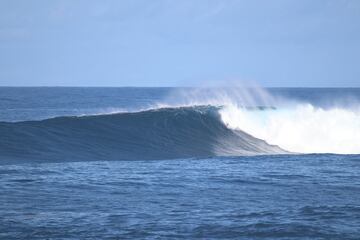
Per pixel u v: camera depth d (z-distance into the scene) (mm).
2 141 108750
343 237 54094
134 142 121438
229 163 101812
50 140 113250
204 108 140000
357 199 72438
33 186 76125
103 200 69188
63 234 54406
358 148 144000
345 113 150875
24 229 55781
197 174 88438
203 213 63094
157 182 81062
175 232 55500
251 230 56125
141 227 56969
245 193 75125
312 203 69625
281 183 82375
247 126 141875
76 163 99625
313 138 145250
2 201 67188
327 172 92688
